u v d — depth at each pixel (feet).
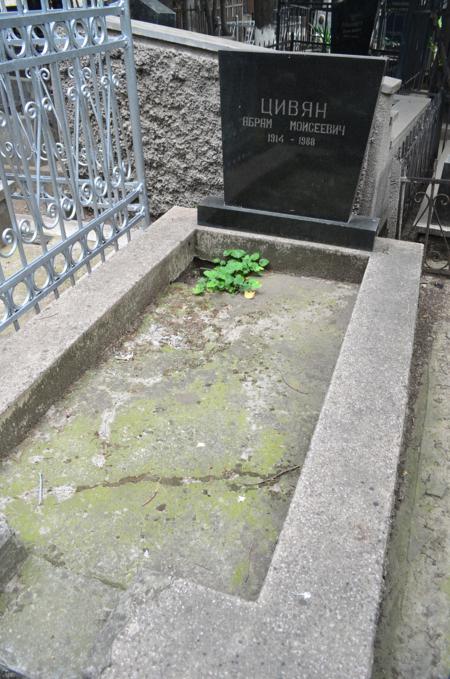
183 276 12.10
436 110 19.89
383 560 5.15
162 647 4.48
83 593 5.60
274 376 8.84
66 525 6.40
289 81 10.48
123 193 12.17
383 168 13.37
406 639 6.42
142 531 6.34
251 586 5.73
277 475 7.07
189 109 13.73
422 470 8.61
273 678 4.25
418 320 12.56
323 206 11.49
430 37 24.82
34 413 7.75
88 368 8.96
